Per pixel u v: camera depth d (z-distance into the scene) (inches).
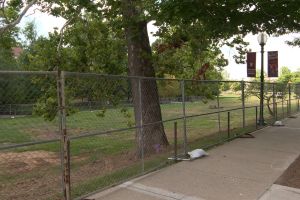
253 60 743.1
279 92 915.4
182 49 600.1
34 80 263.4
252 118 885.2
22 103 251.3
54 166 389.1
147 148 462.9
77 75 266.5
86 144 583.2
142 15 440.8
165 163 385.7
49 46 613.0
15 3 501.0
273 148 485.1
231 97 634.2
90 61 623.8
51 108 281.0
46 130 276.4
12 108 243.6
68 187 258.8
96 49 616.1
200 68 654.5
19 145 233.5
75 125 324.8
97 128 350.3
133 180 325.1
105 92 346.6
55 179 339.0
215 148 478.0
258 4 446.0
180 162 394.3
